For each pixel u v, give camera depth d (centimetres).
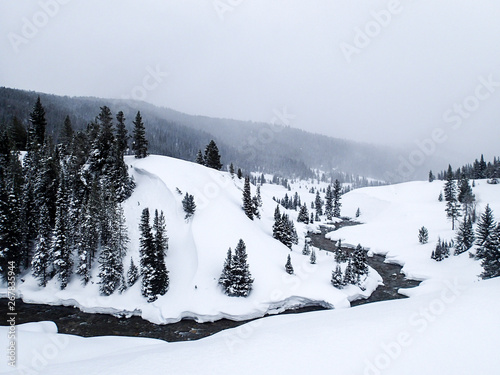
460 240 7100
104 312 4528
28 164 6612
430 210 12000
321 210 15750
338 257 6450
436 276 6178
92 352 2695
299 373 1677
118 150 6662
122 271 4981
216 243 5597
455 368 1583
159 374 1761
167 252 5447
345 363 1731
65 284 4956
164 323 4272
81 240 5150
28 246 5453
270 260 5638
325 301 4841
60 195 5475
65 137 8012
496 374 1505
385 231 10281
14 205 5247
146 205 6394
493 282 2848
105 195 5728
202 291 4753
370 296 5512
